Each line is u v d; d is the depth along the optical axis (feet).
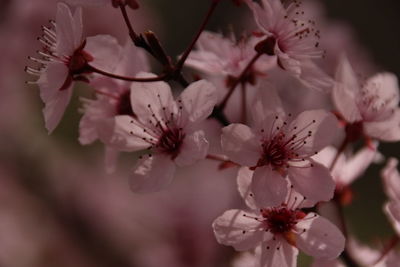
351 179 1.33
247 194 1.24
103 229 2.05
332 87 1.29
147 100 1.26
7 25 1.91
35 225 2.06
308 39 1.29
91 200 2.08
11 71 1.99
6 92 2.06
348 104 1.29
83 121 1.30
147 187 1.25
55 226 2.06
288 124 1.25
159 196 1.69
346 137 1.30
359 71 1.74
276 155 1.24
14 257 1.99
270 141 1.24
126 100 1.29
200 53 1.31
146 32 1.25
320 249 1.23
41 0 1.86
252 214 1.25
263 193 1.23
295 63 1.26
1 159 2.09
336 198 1.32
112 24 1.79
